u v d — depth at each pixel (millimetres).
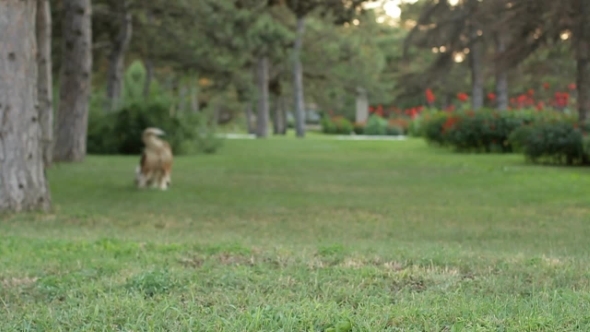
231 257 7652
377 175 21125
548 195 15680
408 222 11945
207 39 34500
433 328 4910
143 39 36562
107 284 6406
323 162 26328
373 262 7312
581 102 23141
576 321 4938
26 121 12375
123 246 8367
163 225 11625
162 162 17156
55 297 6090
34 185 12562
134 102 31250
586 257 7793
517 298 5734
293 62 49969
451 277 6508
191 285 6242
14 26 12016
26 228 10805
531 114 31984
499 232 10586
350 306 5555
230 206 14242
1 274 6969
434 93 59188
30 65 12297
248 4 26344
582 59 20531
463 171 22000
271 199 15422
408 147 36594
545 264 7137
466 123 31938
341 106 75500
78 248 8344
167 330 5031
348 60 58781
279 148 35906
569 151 24312
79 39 25469
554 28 19375
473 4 20219
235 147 36656
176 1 32250
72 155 25672
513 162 25812
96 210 13289
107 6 33938
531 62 28250
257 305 5598
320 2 20328
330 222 11977
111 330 5055
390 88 63094
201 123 32031
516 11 19469
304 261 7297
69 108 25625
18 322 5336
